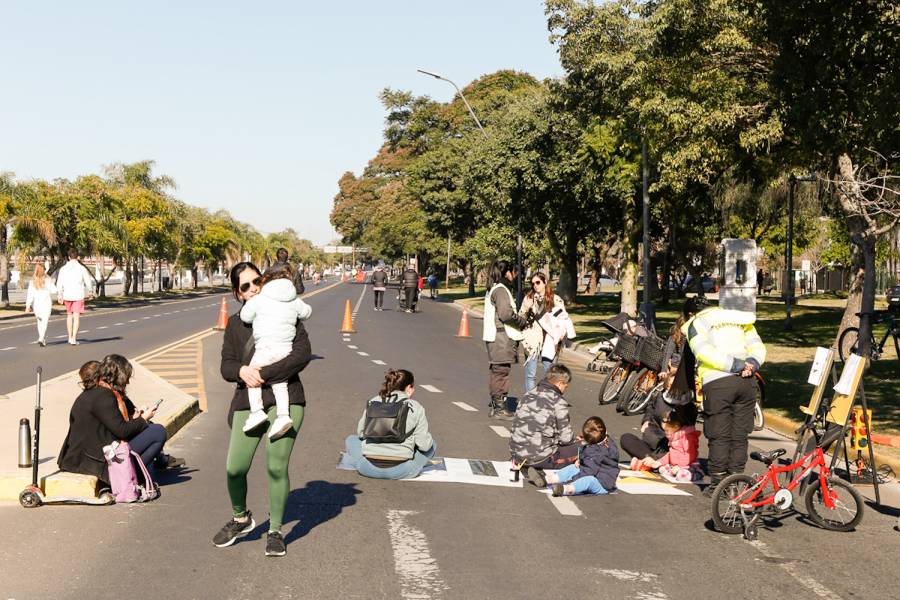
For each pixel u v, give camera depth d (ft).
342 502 25.34
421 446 28.40
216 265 317.42
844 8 45.44
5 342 78.43
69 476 25.08
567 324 41.14
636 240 113.39
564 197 129.18
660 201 112.98
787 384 52.13
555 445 27.91
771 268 244.42
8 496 24.94
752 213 143.64
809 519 24.97
